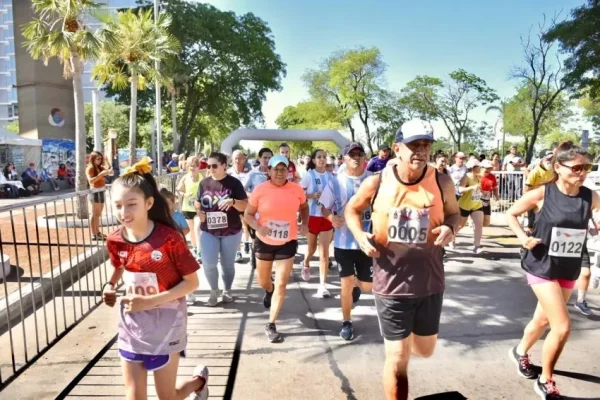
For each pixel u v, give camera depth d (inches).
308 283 266.4
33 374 150.2
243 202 219.3
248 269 299.4
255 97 1644.9
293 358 165.5
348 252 180.1
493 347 175.8
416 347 122.3
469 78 1683.1
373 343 178.7
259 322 201.5
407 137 108.1
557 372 154.1
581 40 1098.7
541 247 136.8
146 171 105.5
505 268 301.0
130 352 103.2
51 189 1103.6
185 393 118.6
